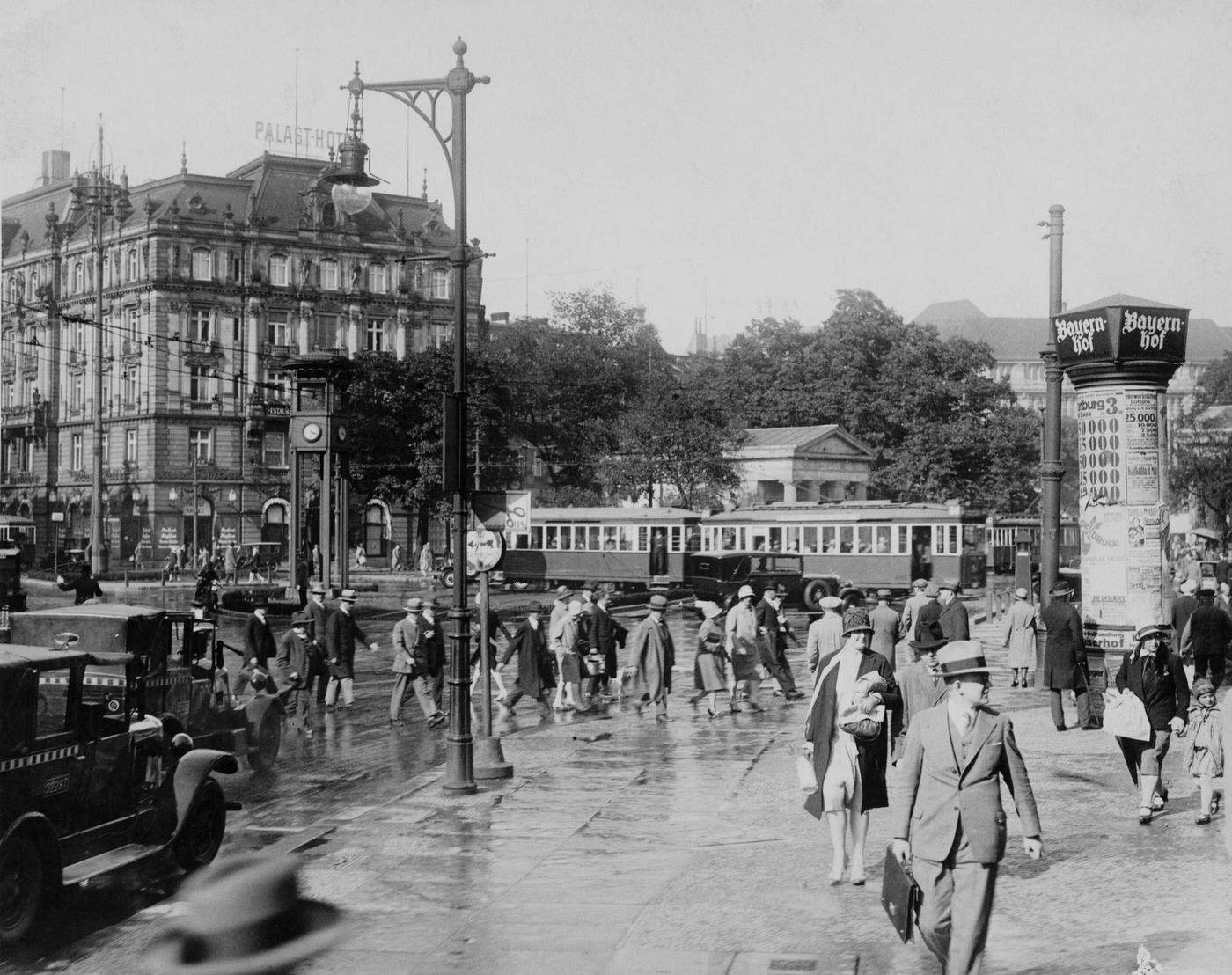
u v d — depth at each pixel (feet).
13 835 32.22
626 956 29.94
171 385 279.90
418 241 305.12
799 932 31.58
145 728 39.19
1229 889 34.19
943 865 26.53
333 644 78.95
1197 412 195.93
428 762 60.29
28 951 32.12
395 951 30.45
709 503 242.78
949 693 26.99
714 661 74.23
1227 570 137.39
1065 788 48.93
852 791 36.04
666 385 258.57
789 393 322.75
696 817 46.06
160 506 277.44
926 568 172.04
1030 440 304.09
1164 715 42.39
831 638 62.18
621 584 191.83
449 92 54.19
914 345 313.73
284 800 51.19
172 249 280.72
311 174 301.63
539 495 281.33
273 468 287.89
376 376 259.19
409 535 282.77
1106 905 32.91
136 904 36.91
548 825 45.27
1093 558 65.72
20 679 34.04
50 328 306.96
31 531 282.77
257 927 21.12
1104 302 64.90
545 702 75.97
